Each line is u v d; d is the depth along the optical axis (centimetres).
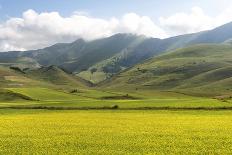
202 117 7194
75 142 3919
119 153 3288
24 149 3509
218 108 9106
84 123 6075
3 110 9888
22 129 5219
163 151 3403
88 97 18662
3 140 4103
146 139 4134
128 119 6856
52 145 3750
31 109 10144
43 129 5191
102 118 7112
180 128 5241
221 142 3897
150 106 9719
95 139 4150
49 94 17775
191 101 10888
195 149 3481
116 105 10081
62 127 5466
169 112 8569
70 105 10725
